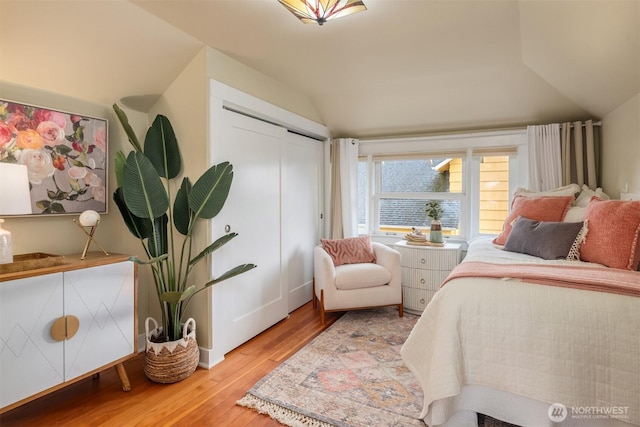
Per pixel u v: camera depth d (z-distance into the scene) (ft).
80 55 6.69
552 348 4.91
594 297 4.91
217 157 7.98
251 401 6.36
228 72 8.34
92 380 7.22
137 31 6.74
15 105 6.43
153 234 7.43
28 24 5.82
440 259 10.90
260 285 9.73
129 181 6.57
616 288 4.91
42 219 7.02
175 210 7.70
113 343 6.64
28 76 6.57
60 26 6.07
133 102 8.27
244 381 7.16
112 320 6.63
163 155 7.91
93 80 7.30
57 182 7.09
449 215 12.85
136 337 7.08
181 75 8.01
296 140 11.76
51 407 6.23
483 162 12.28
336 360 7.98
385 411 6.06
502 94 10.32
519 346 5.08
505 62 8.91
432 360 5.38
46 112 6.88
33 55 6.29
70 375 5.97
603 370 4.69
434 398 5.08
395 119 12.43
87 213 6.68
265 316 9.91
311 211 12.78
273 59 8.55
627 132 8.32
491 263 6.66
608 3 5.01
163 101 8.38
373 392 6.66
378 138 13.60
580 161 10.25
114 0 6.03
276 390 6.72
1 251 5.48
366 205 14.06
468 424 5.49
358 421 5.78
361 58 8.64
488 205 12.26
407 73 9.70
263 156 9.83
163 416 5.98
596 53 6.56
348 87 10.78
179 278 7.60
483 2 6.12
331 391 6.69
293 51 8.14
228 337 8.45
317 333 9.72
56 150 7.05
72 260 6.41
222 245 7.59
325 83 10.38
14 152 6.44
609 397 4.65
